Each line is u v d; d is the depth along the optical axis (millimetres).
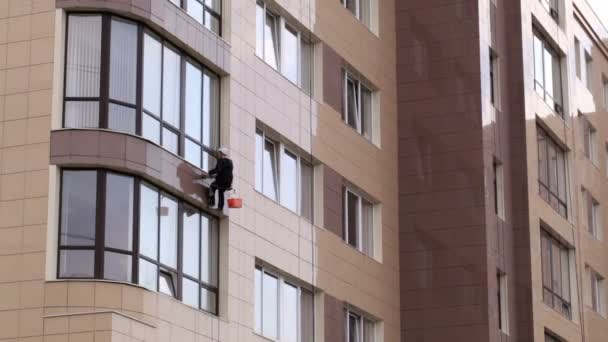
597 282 81625
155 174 45438
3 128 44969
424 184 62562
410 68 64250
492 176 63000
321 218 56094
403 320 61188
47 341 42531
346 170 58594
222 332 47875
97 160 44281
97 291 43094
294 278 53500
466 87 63125
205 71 49844
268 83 53438
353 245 59062
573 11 81625
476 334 59969
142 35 46219
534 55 71562
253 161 51531
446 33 64125
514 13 69312
